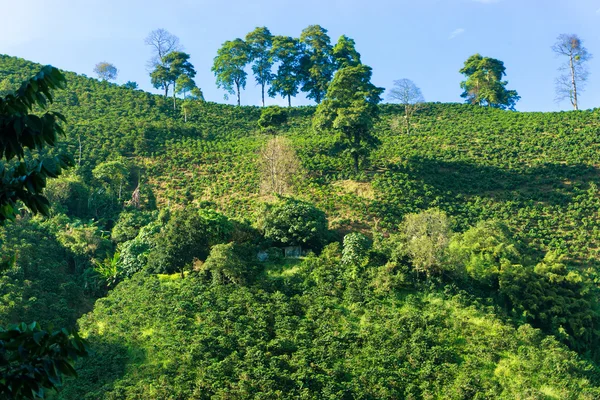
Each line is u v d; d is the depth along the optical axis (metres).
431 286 51.69
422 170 82.31
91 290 57.62
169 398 40.06
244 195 76.00
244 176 80.94
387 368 43.66
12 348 8.28
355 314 49.22
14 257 10.12
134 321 48.25
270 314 48.62
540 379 43.50
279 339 45.38
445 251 53.44
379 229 66.31
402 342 45.78
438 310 49.38
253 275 53.47
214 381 41.47
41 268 56.81
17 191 9.04
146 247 60.00
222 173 83.81
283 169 77.50
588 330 51.56
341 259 55.19
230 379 41.81
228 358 43.44
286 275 54.50
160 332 46.47
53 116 9.29
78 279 58.97
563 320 51.19
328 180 78.75
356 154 79.44
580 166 82.56
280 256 57.06
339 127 78.12
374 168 82.38
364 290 51.28
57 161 9.32
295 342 45.72
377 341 45.81
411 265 54.03
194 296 51.00
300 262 56.47
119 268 58.78
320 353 44.72
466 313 49.12
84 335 47.69
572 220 70.31
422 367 43.84
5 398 8.20
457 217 70.38
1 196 8.98
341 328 47.69
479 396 41.16
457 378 42.72
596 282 59.91
